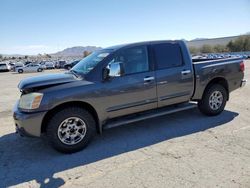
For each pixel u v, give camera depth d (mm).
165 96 5430
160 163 3979
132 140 5008
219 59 6461
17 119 4352
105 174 3754
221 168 3723
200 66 5859
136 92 5051
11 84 18500
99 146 4805
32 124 4250
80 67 5293
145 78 5121
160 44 5441
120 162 4109
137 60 5125
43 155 4539
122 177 3637
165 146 4625
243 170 3641
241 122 5766
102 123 4855
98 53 5367
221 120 5953
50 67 49562
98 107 4707
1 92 13477
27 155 4574
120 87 4863
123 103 4957
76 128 4570
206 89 6055
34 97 4246
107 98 4766
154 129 5555
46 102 4258
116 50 4977
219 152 4250
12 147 4969
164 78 5348
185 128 5512
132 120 5105
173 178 3521
